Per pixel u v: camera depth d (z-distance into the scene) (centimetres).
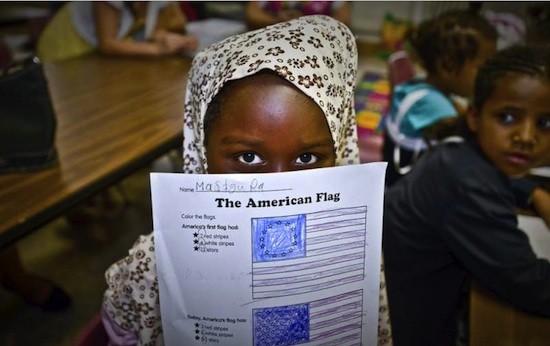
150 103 134
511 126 74
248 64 49
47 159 92
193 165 66
